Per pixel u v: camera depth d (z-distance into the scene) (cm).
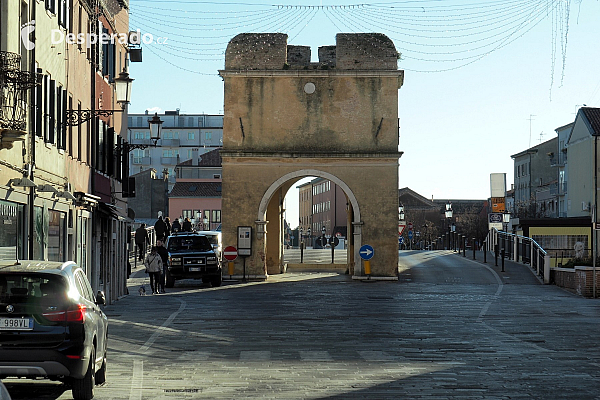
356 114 4356
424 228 13475
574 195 9062
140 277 4516
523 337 1933
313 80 4369
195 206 10744
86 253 2772
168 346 1727
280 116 4372
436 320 2375
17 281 1047
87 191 2839
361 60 4366
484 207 13650
